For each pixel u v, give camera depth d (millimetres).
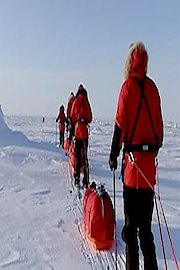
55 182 9750
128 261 3891
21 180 10016
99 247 4938
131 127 3766
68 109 10930
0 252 4988
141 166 3762
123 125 3744
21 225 6102
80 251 4996
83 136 8703
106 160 15211
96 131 46594
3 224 6152
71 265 4551
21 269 4449
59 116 18797
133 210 3848
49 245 5219
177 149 22750
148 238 3873
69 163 12117
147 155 3773
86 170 8766
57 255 4871
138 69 3785
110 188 9312
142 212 3859
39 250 5043
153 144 3789
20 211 6938
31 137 30125
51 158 13758
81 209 7062
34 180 10023
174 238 5430
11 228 5949
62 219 6418
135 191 3795
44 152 14938
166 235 5555
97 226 4957
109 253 4879
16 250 5051
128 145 3795
